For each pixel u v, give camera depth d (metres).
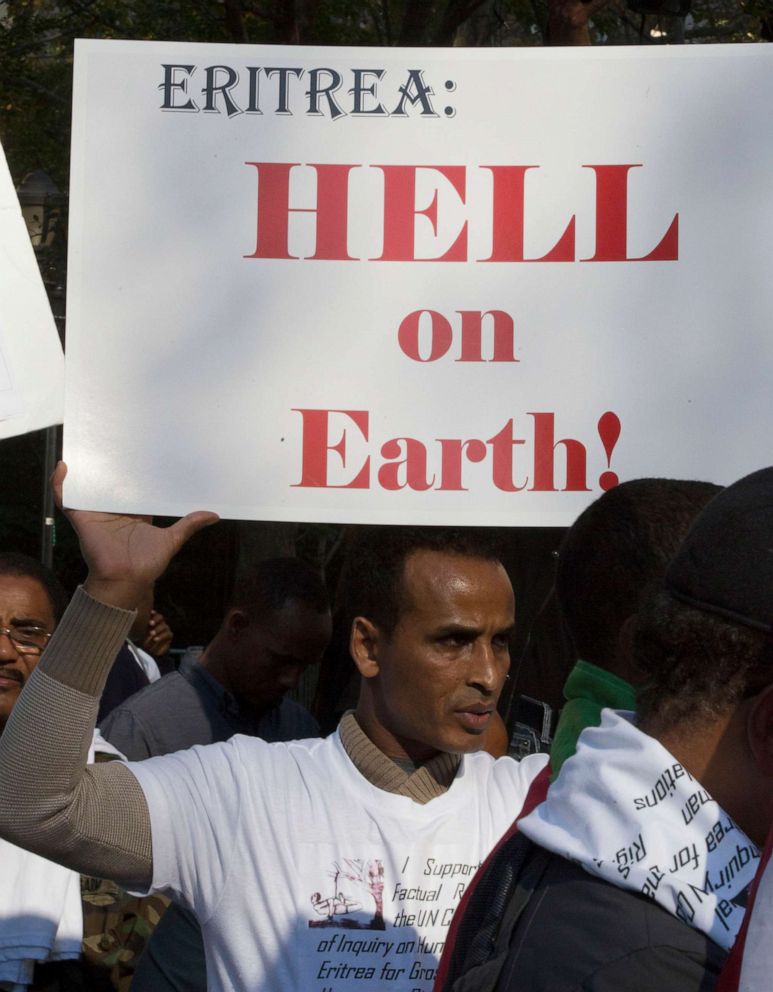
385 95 5.45
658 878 2.79
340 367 5.40
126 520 4.98
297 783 4.87
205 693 8.56
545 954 2.88
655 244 5.38
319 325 5.42
